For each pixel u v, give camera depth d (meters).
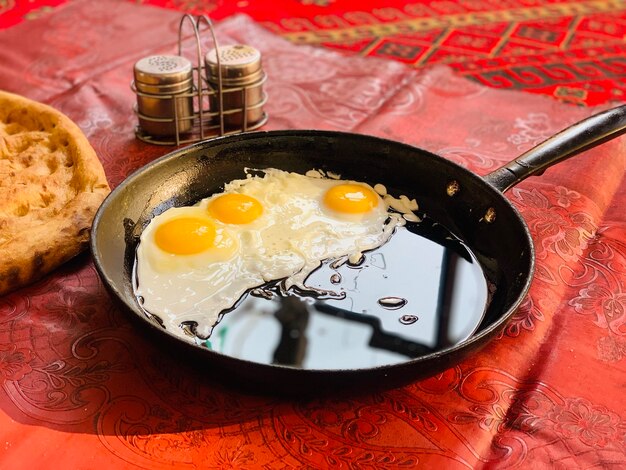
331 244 0.38
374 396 0.31
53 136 0.45
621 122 0.39
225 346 0.31
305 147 0.42
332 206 0.40
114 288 0.29
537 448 0.29
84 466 0.27
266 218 0.39
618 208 0.46
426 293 0.34
